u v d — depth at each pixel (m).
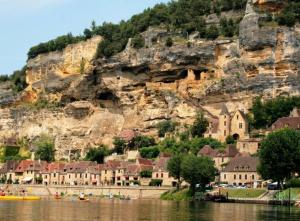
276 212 141.62
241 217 126.94
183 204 178.75
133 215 133.75
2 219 122.88
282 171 180.62
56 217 129.00
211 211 145.25
